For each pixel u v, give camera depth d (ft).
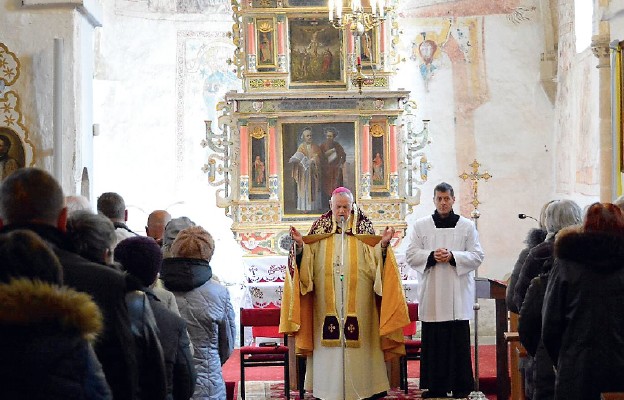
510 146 52.06
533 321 21.74
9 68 34.12
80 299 11.91
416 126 51.80
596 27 42.75
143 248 17.76
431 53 51.90
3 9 34.14
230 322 22.81
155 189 51.75
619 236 19.80
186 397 17.76
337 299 32.53
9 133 34.14
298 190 46.47
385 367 33.01
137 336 16.22
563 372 19.85
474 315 35.27
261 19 46.68
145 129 51.80
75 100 34.32
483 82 52.06
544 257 24.66
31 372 11.58
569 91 49.29
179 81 52.16
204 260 22.62
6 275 11.92
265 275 45.24
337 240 32.78
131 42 51.88
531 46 52.03
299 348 32.86
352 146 46.55
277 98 46.14
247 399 35.70
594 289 19.69
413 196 46.73
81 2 34.14
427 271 34.81
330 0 43.09
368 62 46.75
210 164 46.21
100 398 12.01
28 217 14.43
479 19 52.08
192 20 52.34
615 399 18.60
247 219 46.26
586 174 46.55
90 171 36.86
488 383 37.40
